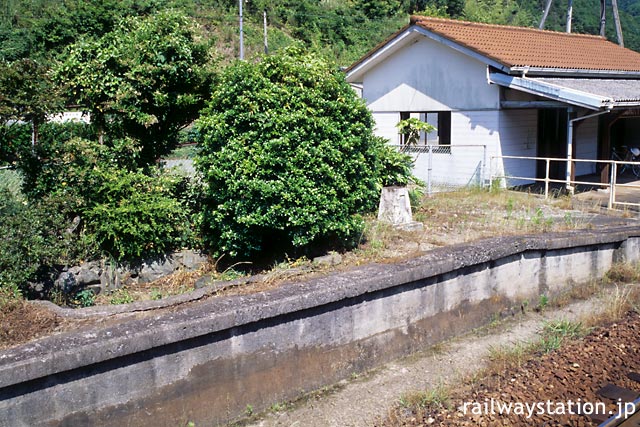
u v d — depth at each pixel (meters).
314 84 8.12
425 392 5.36
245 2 38.53
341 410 5.24
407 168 10.30
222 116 7.89
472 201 12.37
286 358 5.45
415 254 7.11
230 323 4.99
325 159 7.82
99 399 4.48
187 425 4.89
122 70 9.16
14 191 9.33
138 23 9.81
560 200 12.53
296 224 7.57
